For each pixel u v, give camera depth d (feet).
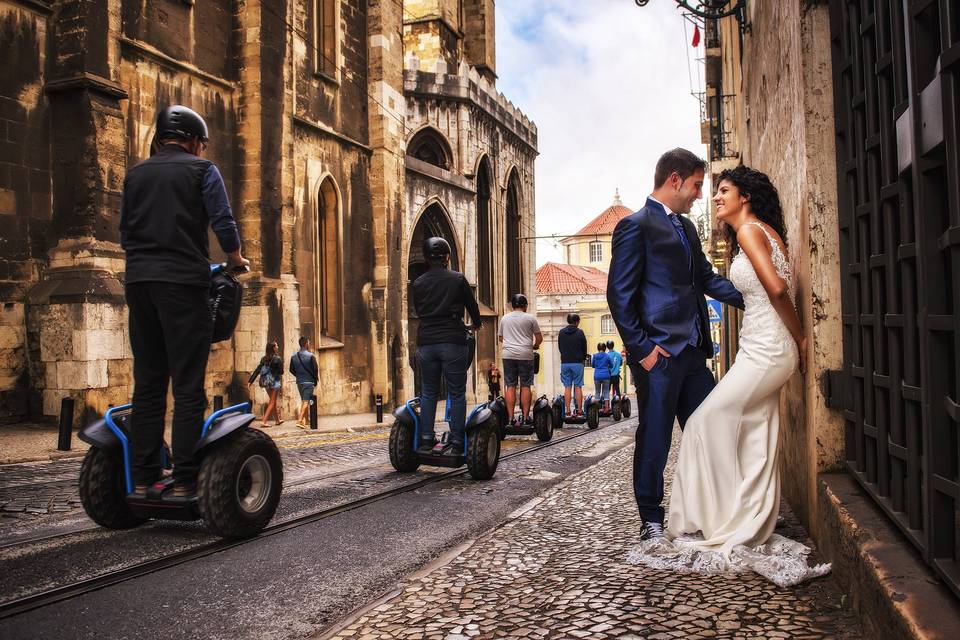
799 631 7.88
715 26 65.51
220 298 13.85
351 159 74.59
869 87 8.52
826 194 11.02
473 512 16.52
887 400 8.57
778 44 15.06
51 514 15.80
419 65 108.99
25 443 33.06
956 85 5.37
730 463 11.16
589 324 212.64
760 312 11.27
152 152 49.03
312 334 65.77
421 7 113.80
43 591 10.16
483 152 111.75
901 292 7.88
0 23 39.60
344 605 9.92
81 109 41.68
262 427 50.06
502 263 118.93
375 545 13.25
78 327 39.52
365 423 57.21
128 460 13.43
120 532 13.78
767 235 11.34
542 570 11.03
